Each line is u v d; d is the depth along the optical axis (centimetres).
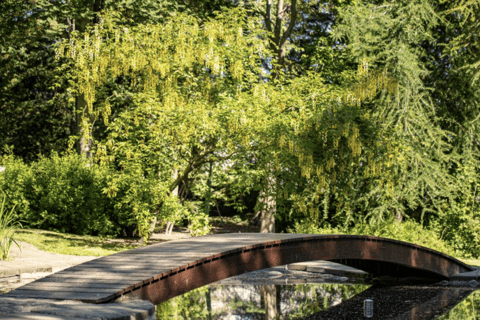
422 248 963
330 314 709
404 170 1477
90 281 562
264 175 1352
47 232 1541
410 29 1515
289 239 761
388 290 910
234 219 2333
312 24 1997
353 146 1280
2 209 1008
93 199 1600
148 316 477
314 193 1395
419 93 1580
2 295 524
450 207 1571
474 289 931
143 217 1347
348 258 851
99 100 1593
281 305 765
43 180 1656
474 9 1525
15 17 1861
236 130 1222
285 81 1448
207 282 647
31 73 2325
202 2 1695
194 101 1305
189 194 2206
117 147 1280
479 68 1523
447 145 1550
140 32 1242
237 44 1277
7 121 2347
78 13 1577
